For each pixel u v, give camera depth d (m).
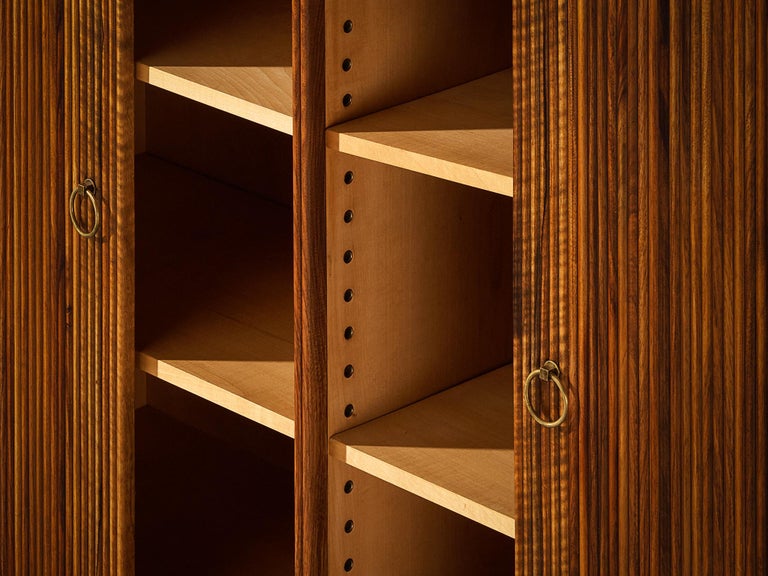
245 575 1.74
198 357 1.56
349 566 1.46
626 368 1.12
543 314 1.17
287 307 1.70
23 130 1.55
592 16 1.07
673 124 1.05
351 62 1.33
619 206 1.10
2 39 1.53
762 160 1.01
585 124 1.10
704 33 1.02
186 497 1.91
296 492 1.42
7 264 1.61
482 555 1.65
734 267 1.04
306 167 1.31
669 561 1.13
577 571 1.20
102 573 1.63
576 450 1.18
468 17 1.46
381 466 1.36
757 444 1.06
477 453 1.38
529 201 1.16
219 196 2.03
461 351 1.54
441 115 1.36
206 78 1.44
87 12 1.44
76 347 1.57
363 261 1.39
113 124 1.45
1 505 1.72
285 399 1.46
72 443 1.61
